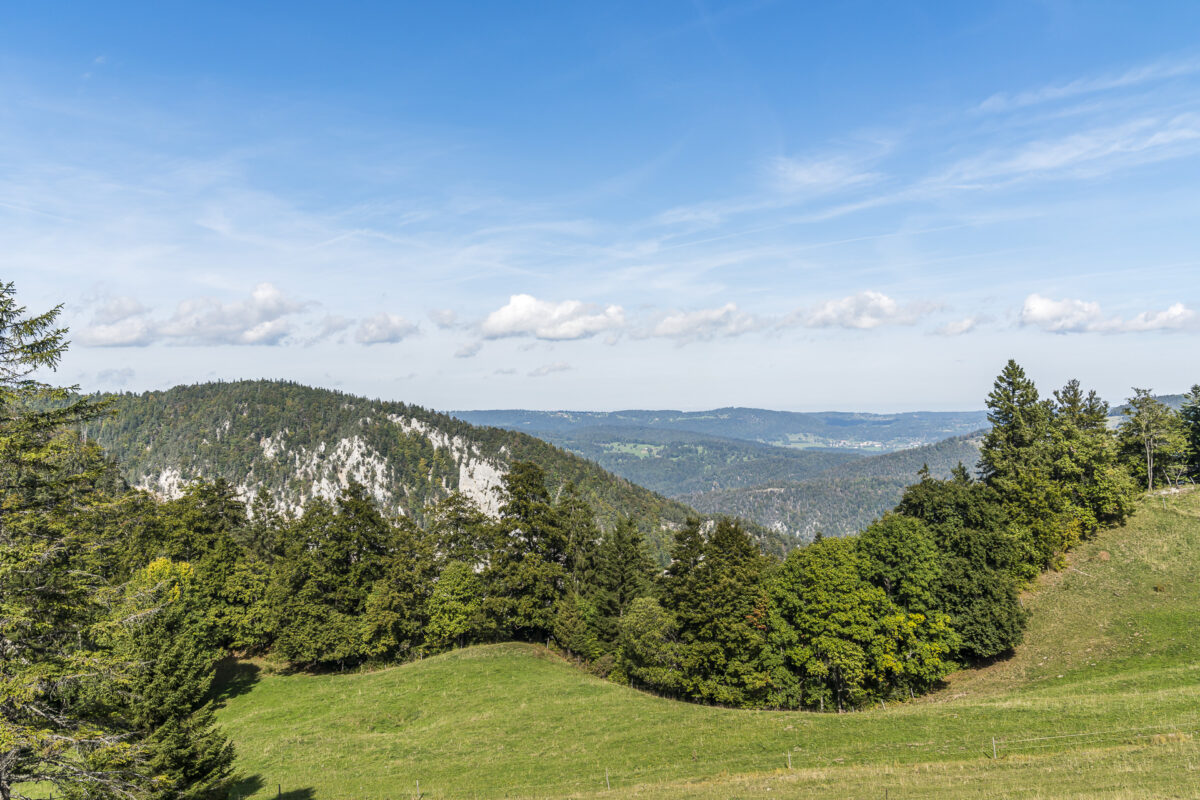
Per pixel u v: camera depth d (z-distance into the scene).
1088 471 67.88
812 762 33.16
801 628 51.31
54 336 18.00
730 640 51.44
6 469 17.77
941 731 35.22
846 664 47.97
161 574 50.47
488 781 36.59
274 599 65.69
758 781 30.69
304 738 46.25
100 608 19.67
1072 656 50.38
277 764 41.88
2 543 17.52
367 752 43.12
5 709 16.64
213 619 61.09
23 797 17.36
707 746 38.06
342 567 68.94
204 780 27.97
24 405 18.25
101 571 50.00
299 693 57.88
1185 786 21.41
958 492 58.41
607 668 61.38
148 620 27.08
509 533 71.81
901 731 36.16
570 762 38.16
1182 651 46.69
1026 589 60.59
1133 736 29.69
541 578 69.00
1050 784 23.97
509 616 69.75
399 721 49.91
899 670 48.78
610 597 65.62
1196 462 76.88
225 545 71.56
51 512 18.98
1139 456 76.06
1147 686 39.84
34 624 17.55
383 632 65.69
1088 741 30.17
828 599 50.19
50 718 17.41
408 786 36.84
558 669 61.44
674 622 56.72
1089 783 23.41
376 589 66.44
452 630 66.19
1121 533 64.69
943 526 56.81
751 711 45.25
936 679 52.31
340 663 65.75
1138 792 21.25
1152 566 58.41
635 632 56.56
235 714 53.75
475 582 70.06
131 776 20.34
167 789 24.23
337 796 36.06
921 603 51.97
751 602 53.47
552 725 45.12
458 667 59.88
